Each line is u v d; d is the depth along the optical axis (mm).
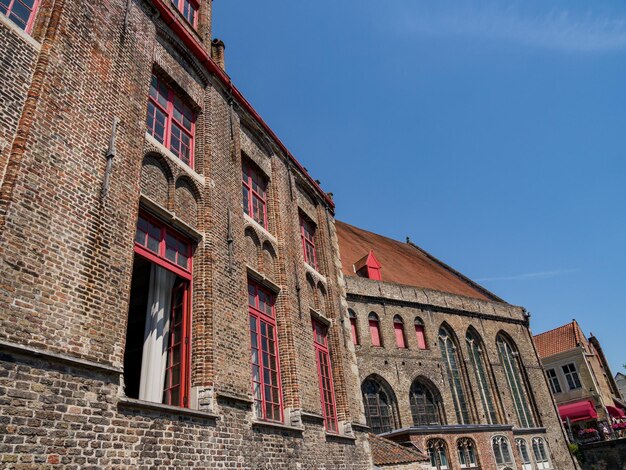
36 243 6770
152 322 9820
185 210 11000
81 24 9008
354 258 34281
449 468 24203
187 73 12859
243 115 15336
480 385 34125
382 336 29734
